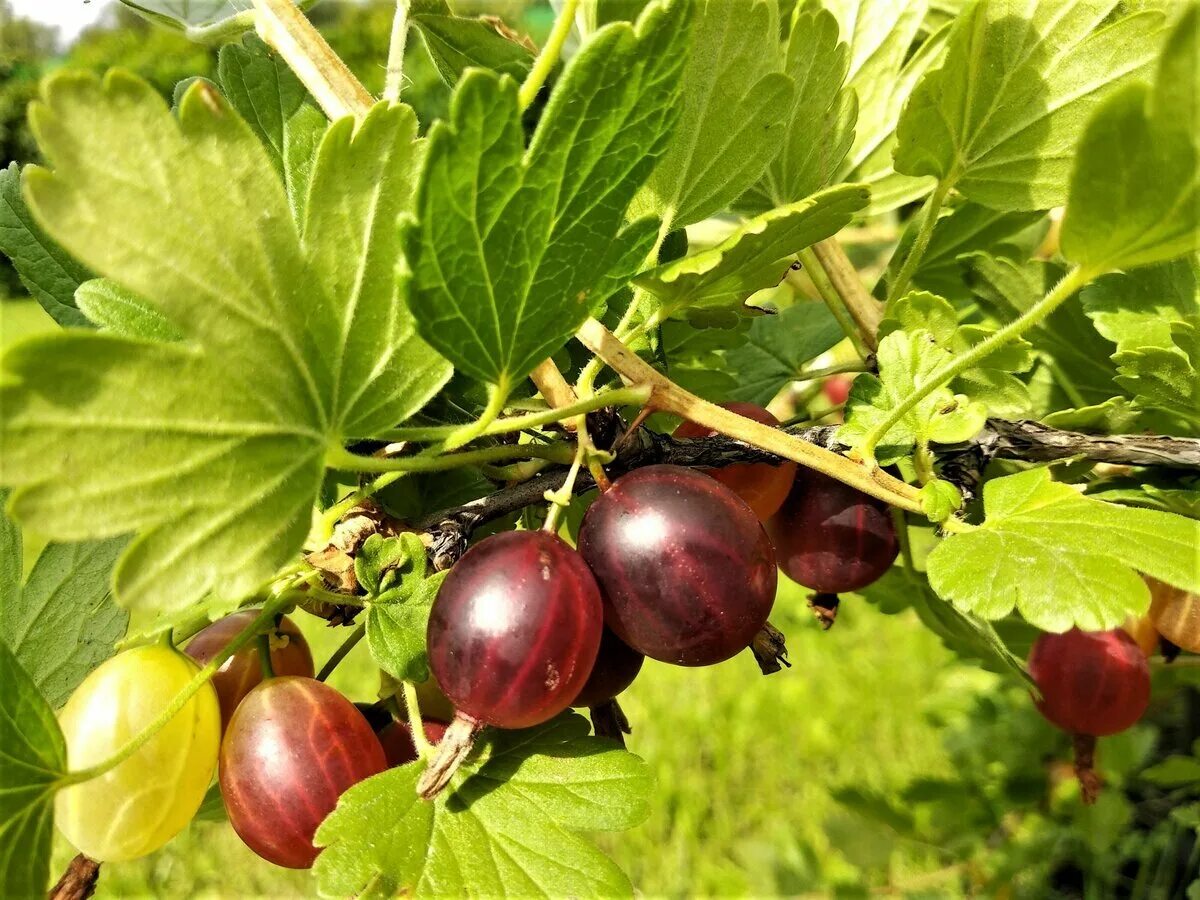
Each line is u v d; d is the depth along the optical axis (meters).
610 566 0.09
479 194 0.07
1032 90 0.12
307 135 0.12
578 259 0.08
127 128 0.07
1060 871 0.34
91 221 0.07
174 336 0.10
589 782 0.10
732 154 0.11
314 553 0.10
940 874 0.28
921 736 0.40
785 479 0.12
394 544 0.10
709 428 0.11
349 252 0.08
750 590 0.09
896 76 0.15
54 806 0.08
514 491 0.11
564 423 0.10
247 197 0.08
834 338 0.17
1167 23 0.11
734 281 0.10
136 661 0.09
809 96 0.12
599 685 0.10
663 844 0.37
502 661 0.08
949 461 0.12
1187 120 0.08
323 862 0.08
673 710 0.43
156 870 0.35
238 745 0.09
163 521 0.07
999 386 0.12
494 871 0.09
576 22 0.14
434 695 0.11
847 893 0.27
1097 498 0.12
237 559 0.08
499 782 0.10
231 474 0.08
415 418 0.11
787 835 0.30
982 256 0.15
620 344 0.10
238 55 0.12
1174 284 0.13
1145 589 0.09
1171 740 0.31
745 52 0.10
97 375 0.07
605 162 0.08
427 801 0.09
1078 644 0.13
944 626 0.16
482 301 0.08
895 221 0.24
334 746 0.09
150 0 0.13
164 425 0.07
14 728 0.08
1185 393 0.12
